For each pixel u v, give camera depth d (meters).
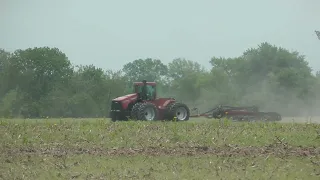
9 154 46.38
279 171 37.31
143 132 60.91
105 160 42.62
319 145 52.09
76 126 66.94
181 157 44.31
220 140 54.50
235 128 65.50
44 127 65.94
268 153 46.72
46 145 52.41
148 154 46.31
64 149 49.88
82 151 48.53
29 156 44.47
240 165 39.91
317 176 36.06
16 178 34.88
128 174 36.16
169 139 55.44
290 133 60.25
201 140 54.62
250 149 49.12
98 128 64.38
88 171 37.44
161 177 35.00
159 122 73.62
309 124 71.44
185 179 34.22
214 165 39.78
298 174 36.38
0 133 59.25
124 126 66.88
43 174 36.34
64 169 38.34
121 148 50.31
